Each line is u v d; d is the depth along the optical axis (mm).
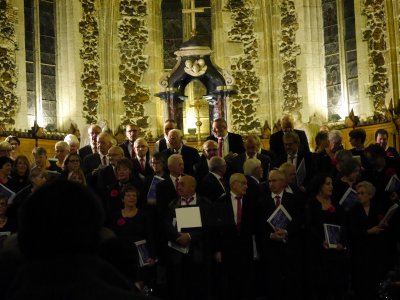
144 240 10344
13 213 10328
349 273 11047
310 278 10828
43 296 2406
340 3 22438
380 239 10797
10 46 21359
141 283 9648
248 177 11391
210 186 11430
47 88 22344
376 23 21625
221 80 19297
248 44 23281
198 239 10469
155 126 23062
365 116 21703
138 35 23328
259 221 10875
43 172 10945
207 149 12602
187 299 10508
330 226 10688
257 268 11133
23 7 21828
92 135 14289
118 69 23125
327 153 13477
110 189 11102
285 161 13047
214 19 23516
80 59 22625
